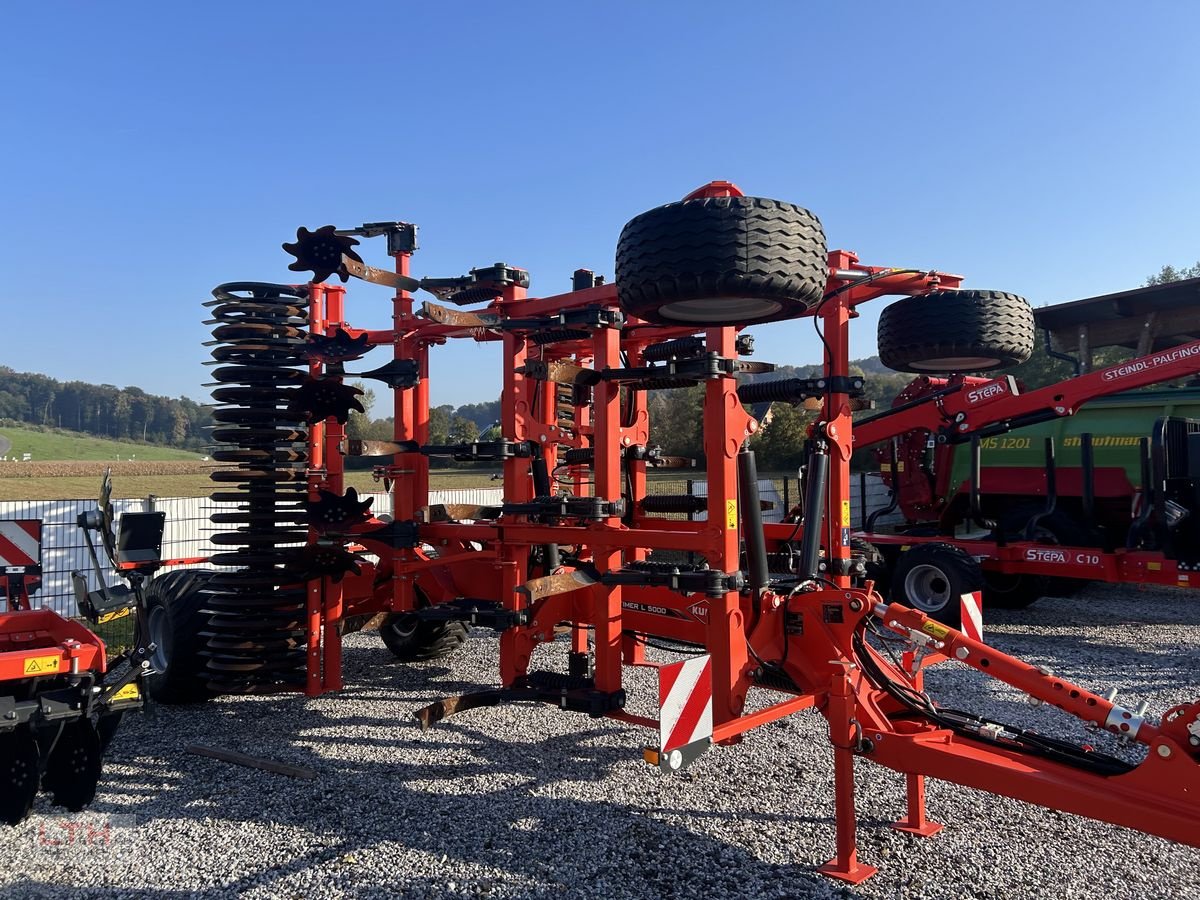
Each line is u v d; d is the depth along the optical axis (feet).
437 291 17.43
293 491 18.75
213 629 18.35
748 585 13.33
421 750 15.33
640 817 12.34
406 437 18.15
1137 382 23.85
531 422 16.69
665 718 9.49
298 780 13.91
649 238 11.05
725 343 12.88
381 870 10.78
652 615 15.92
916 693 12.04
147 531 13.46
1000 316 16.84
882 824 12.09
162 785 13.73
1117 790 9.34
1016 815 12.36
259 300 18.70
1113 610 30.63
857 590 12.19
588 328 14.92
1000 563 27.61
